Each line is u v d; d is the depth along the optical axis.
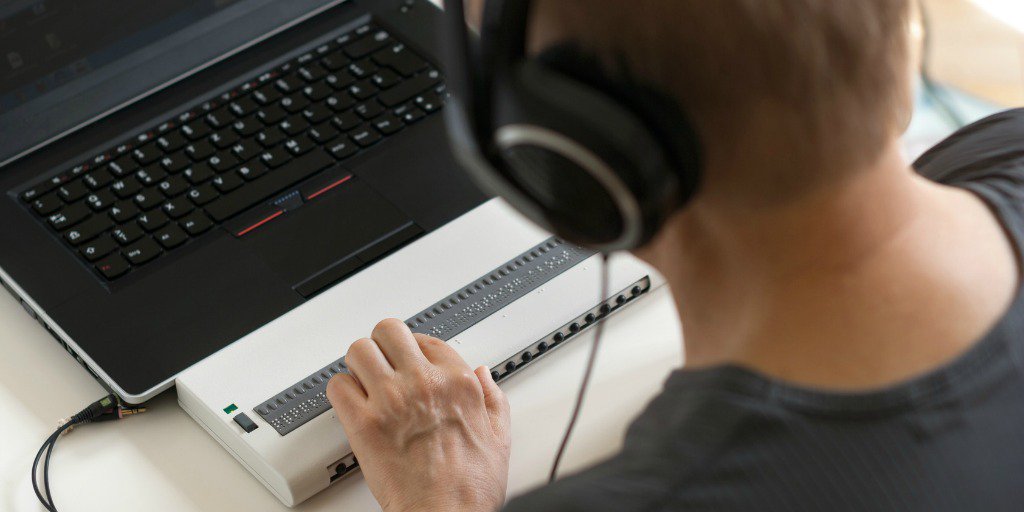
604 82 0.52
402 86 1.27
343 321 1.06
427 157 1.21
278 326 1.06
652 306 1.11
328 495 0.97
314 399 1.00
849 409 0.55
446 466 0.90
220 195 1.16
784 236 0.56
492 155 0.56
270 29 1.30
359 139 1.22
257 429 0.97
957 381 0.56
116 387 1.01
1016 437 0.56
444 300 1.08
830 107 0.52
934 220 0.60
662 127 0.52
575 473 0.60
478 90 0.54
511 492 0.96
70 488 0.97
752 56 0.50
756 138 0.52
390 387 0.94
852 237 0.56
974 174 0.73
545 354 1.07
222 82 1.26
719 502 0.55
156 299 1.08
